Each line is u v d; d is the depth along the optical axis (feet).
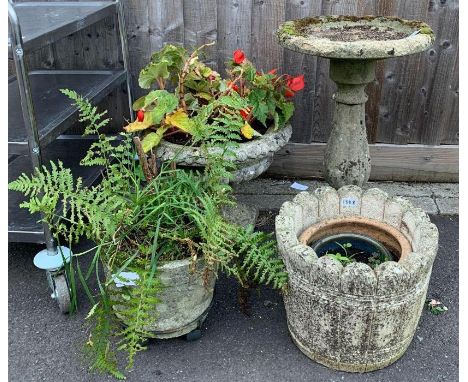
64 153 8.36
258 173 6.63
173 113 6.33
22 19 6.61
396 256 5.93
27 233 6.14
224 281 6.75
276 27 7.93
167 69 7.02
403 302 5.06
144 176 5.91
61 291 6.04
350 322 5.10
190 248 5.19
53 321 6.15
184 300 5.51
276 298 6.46
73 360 5.66
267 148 6.33
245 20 7.93
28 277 6.87
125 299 5.32
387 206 6.03
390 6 7.75
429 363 5.57
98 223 5.17
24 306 6.39
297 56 8.05
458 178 8.75
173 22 8.02
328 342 5.33
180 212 5.59
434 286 6.62
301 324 5.48
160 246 5.40
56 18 6.63
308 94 8.30
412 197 8.39
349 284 4.89
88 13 6.95
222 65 8.25
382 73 8.17
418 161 8.68
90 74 8.28
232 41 8.08
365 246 6.13
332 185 7.09
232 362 5.62
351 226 6.15
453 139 8.57
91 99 7.10
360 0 7.74
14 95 7.65
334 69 6.41
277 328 6.04
